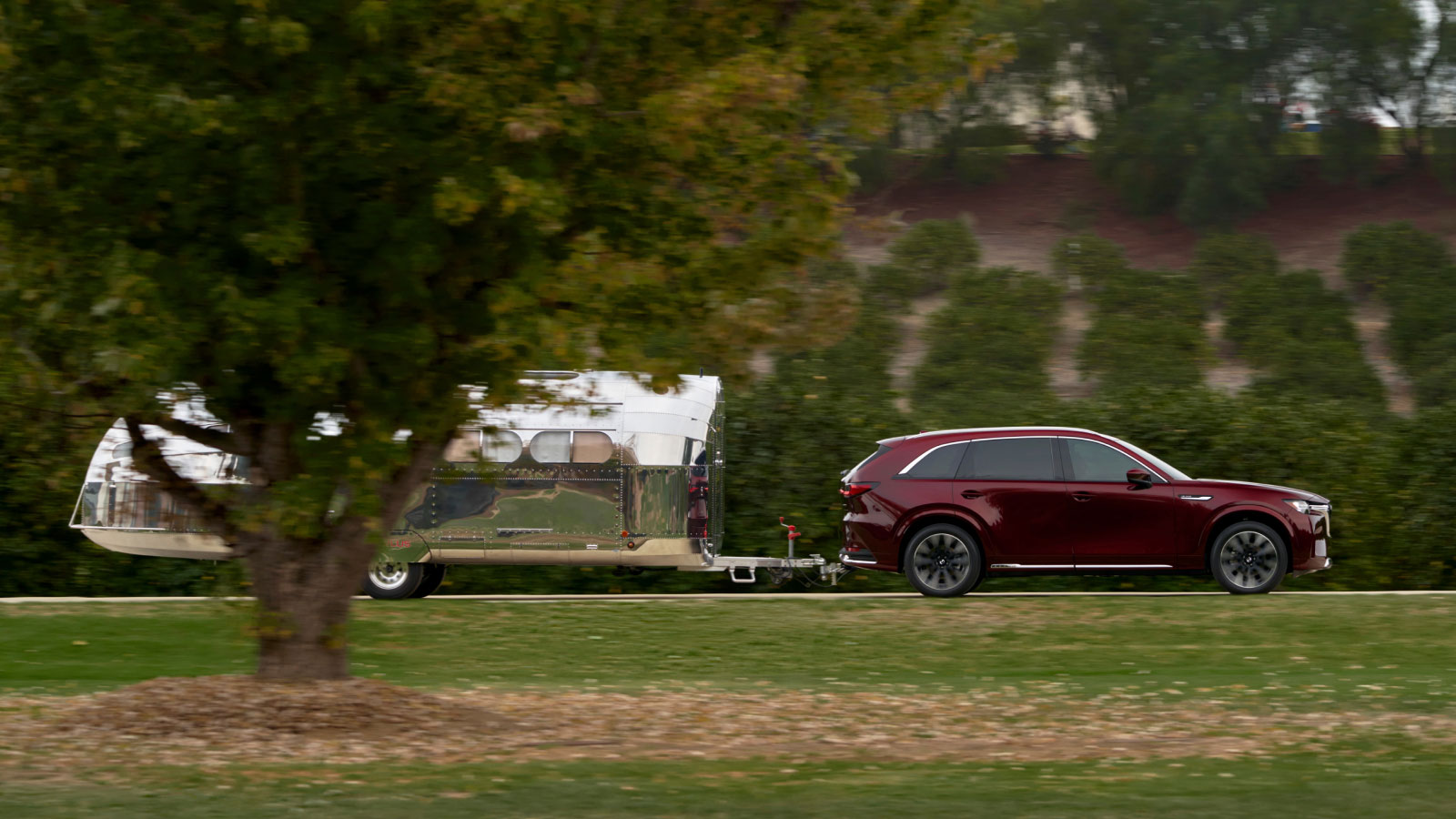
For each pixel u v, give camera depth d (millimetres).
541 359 23047
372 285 22391
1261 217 127312
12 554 46250
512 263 22312
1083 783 19188
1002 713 26422
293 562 24859
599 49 22484
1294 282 90562
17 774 19922
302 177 21547
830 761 21422
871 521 41750
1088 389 78000
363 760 21281
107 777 19656
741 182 24062
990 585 48812
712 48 23422
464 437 25188
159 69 21047
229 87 21312
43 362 23141
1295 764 20656
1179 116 128000
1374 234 97562
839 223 25031
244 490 25000
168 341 20594
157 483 24828
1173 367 79625
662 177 23484
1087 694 28312
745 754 22141
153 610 38469
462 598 42031
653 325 23875
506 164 21641
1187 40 132000
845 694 28609
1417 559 48531
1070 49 133500
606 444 43469
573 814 17094
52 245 21688
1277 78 134500
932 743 23312
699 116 21484
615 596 43531
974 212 131125
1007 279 87000
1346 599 39844
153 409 22812
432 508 43500
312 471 22328
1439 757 21328
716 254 24688
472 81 20969
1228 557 40969
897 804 17672
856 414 49156
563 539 43375
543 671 31969
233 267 21719
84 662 32188
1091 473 41469
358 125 21031
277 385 22734
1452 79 133000
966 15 24312
